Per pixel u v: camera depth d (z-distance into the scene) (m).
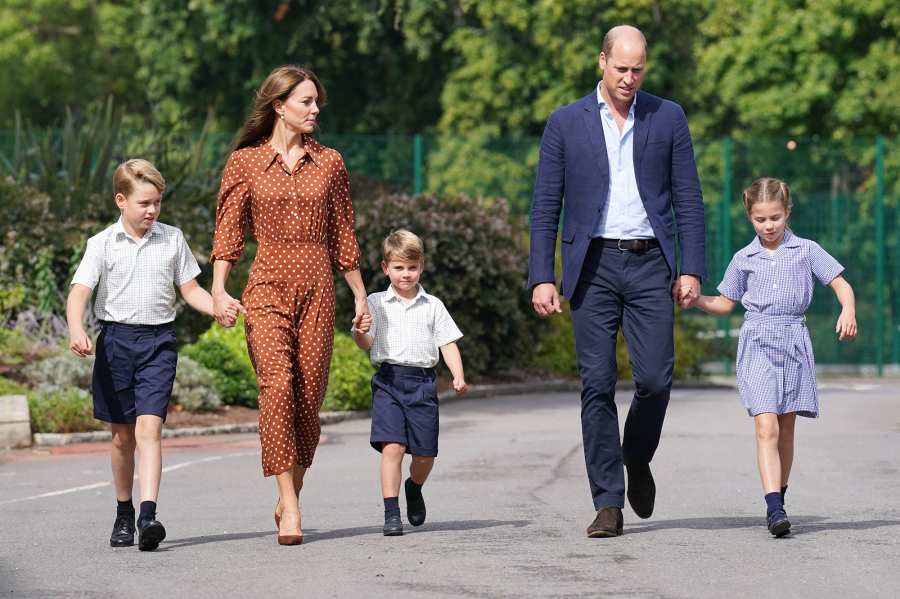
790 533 17.94
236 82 81.38
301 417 17.84
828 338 60.47
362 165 55.75
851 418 36.22
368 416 39.12
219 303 17.66
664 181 17.83
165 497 22.72
